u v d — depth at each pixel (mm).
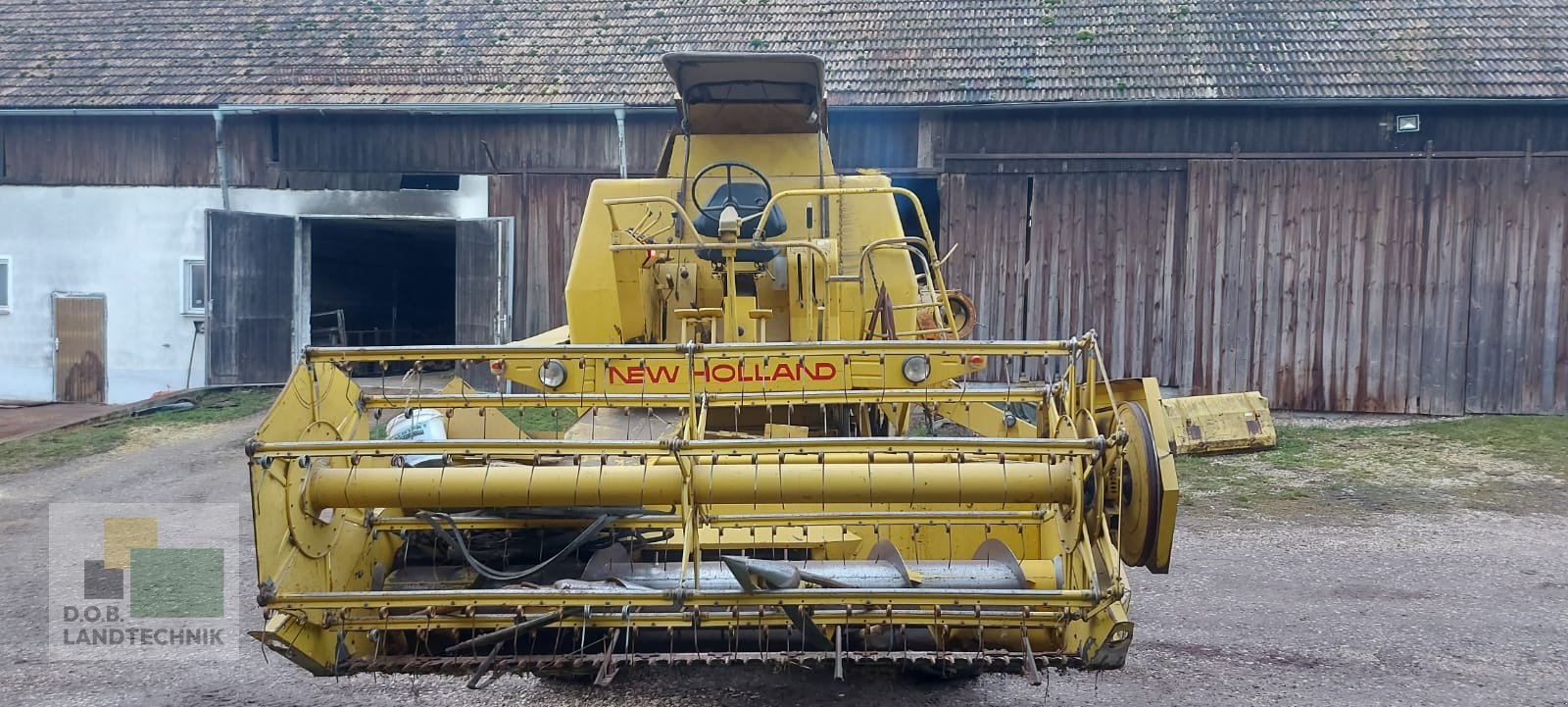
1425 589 5512
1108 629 2941
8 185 13367
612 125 12227
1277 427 10648
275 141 12891
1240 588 5539
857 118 11797
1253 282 11242
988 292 11695
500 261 12328
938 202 12102
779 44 12586
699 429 3381
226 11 14398
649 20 13438
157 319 13258
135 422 11273
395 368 13719
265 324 12750
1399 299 11023
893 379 4449
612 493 3219
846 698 4012
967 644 3402
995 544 3510
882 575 3258
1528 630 4863
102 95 12891
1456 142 10844
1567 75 10703
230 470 9086
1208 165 11219
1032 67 11711
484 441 3020
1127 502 3312
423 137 12609
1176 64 11477
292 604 2982
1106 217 11461
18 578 5879
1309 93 10773
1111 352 11516
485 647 3402
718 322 4621
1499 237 10844
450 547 3691
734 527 3479
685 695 4043
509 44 13219
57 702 4094
